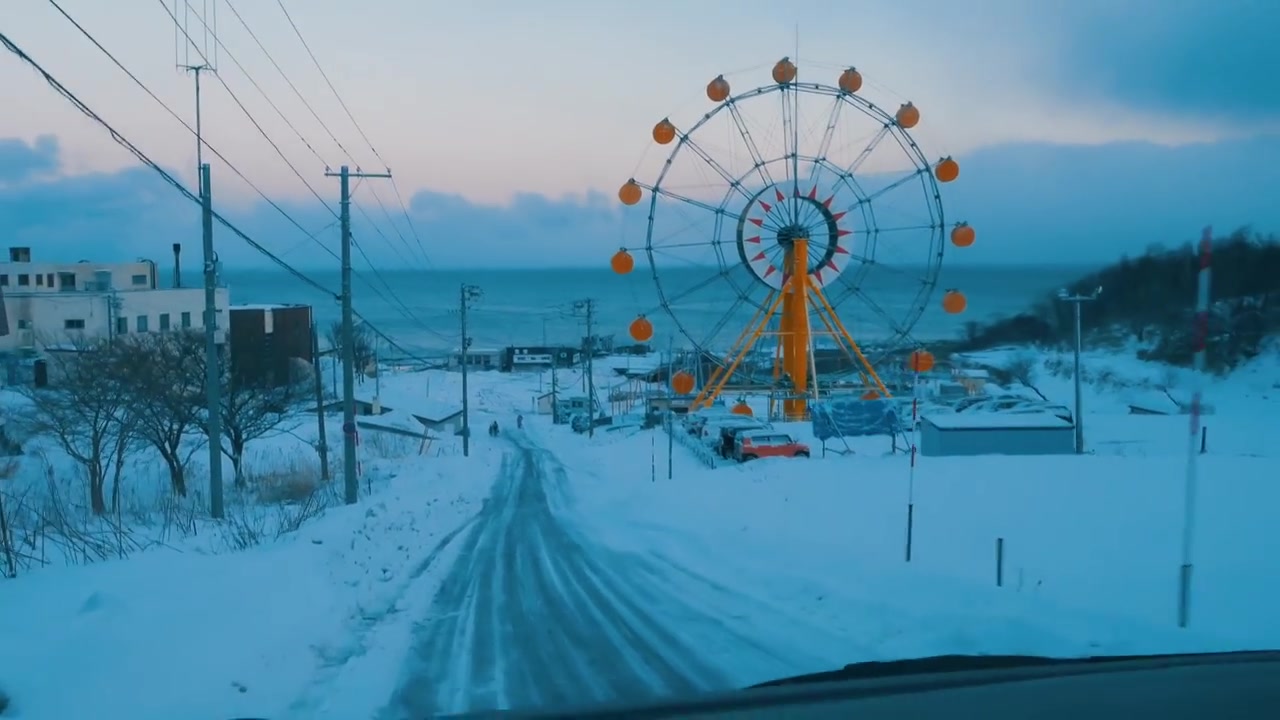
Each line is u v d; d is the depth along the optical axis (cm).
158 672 735
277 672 816
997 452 2970
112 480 2866
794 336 3503
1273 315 5588
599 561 1566
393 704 753
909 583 1128
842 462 2562
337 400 5903
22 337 4984
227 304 5753
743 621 1049
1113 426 3762
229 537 1592
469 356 12238
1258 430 3609
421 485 3098
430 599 1222
